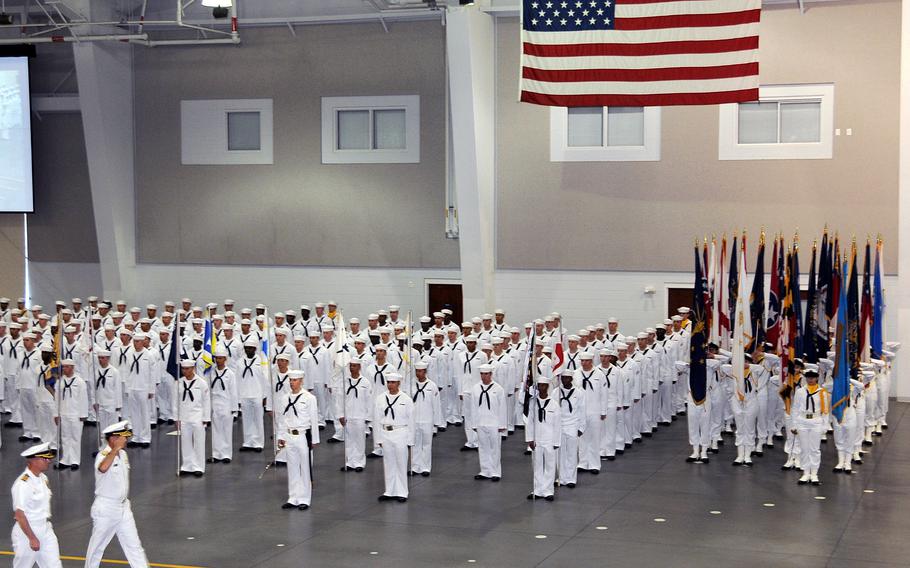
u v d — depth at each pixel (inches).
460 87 1209.4
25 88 1393.9
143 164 1411.2
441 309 1326.3
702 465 872.3
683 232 1231.5
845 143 1175.0
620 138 1253.7
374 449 885.2
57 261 1459.2
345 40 1328.7
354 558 606.2
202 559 605.6
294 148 1355.8
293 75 1348.4
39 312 1300.4
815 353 911.0
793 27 1182.9
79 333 1143.0
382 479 822.5
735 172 1210.6
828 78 1176.2
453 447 956.6
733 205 1214.3
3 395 1035.9
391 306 1268.5
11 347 1070.4
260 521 691.4
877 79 1162.0
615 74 1031.0
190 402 829.8
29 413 991.6
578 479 820.0
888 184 1165.1
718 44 1016.9
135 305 1428.4
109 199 1374.3
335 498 757.9
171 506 732.7
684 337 1122.7
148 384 948.0
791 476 826.2
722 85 1016.9
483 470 821.2
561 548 625.6
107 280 1408.7
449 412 1082.7
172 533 661.9
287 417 726.5
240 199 1380.4
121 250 1397.6
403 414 746.2
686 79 1021.8
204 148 1386.6
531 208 1279.5
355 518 700.0
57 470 863.1
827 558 603.5
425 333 1085.1
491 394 813.2
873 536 649.6
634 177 1243.8
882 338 1037.2
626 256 1253.1
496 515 706.2
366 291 1346.0
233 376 888.3
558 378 772.6
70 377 869.2
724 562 595.8
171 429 1040.8
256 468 862.5
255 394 931.3
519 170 1279.5
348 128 1344.7
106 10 1333.7
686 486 791.1
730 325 998.4
